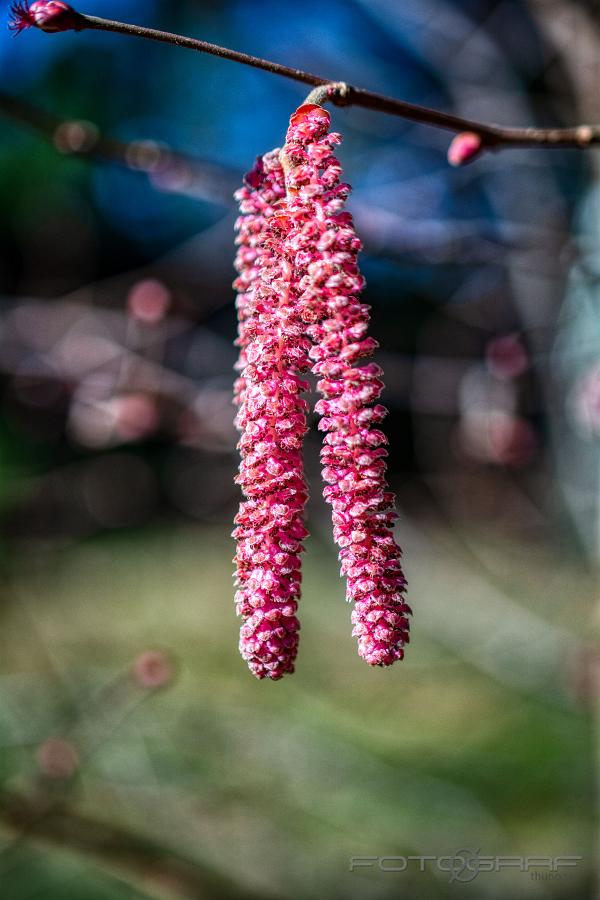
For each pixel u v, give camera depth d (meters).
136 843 3.39
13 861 4.47
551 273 3.87
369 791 5.15
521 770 5.78
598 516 4.71
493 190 5.73
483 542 6.46
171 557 9.30
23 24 1.59
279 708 6.23
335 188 1.41
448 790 5.32
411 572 5.81
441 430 6.70
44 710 4.46
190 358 5.85
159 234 9.34
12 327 5.55
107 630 7.65
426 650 7.01
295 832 4.75
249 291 1.52
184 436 5.18
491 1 5.84
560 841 5.04
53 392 5.77
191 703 5.41
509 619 5.21
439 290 6.48
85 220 8.92
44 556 7.49
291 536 1.43
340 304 1.40
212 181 3.43
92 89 8.37
